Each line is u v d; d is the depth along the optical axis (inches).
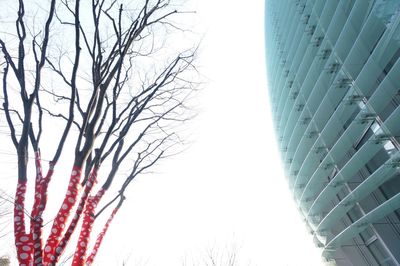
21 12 188.4
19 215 154.6
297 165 953.5
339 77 627.2
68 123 173.9
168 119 252.7
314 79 783.7
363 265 699.4
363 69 530.0
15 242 148.1
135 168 223.1
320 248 901.2
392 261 587.8
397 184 548.4
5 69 182.4
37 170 169.9
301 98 877.2
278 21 1194.0
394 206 524.4
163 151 236.5
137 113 209.8
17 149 167.3
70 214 161.9
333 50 662.5
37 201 162.6
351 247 734.5
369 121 557.6
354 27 583.8
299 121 863.1
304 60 833.5
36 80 177.8
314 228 884.0
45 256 146.9
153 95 223.1
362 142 643.5
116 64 194.5
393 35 454.9
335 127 670.5
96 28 203.8
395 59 517.3
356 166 605.6
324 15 726.5
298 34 912.3
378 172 518.3
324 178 776.3
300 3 920.3
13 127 174.2
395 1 450.3
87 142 175.8
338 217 722.8
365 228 649.6
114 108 205.2
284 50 1066.1
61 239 152.9
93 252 187.3
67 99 231.6
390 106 519.8
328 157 693.3
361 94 569.0
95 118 182.5
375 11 493.7
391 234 577.9
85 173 178.2
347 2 628.7
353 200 637.9
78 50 180.5
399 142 485.7
